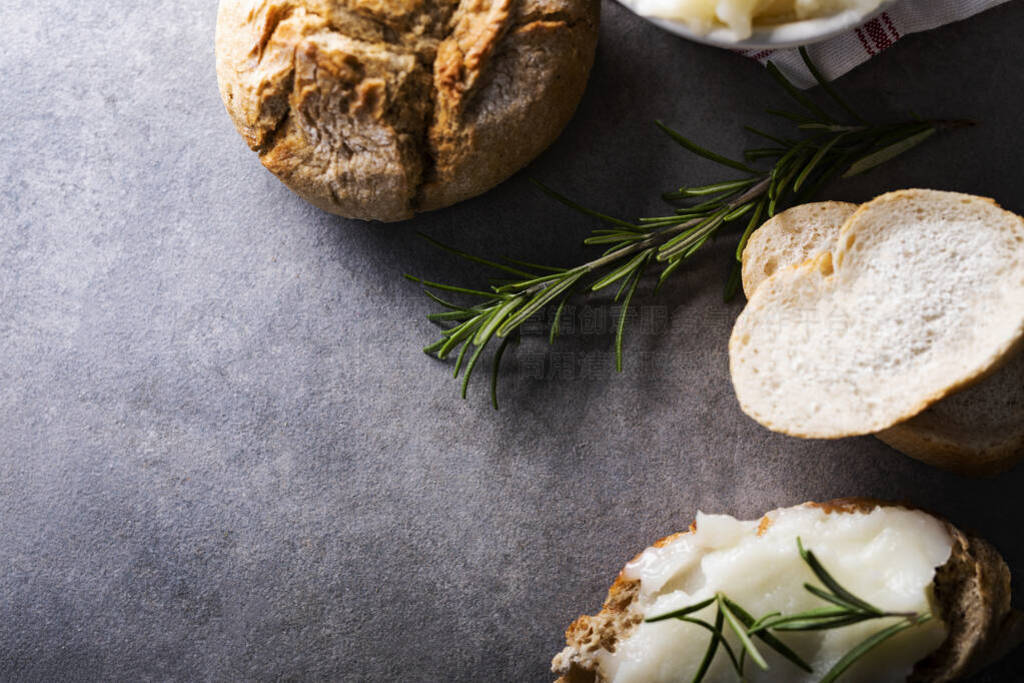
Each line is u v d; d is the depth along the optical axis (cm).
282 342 52
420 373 52
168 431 53
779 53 50
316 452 52
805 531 47
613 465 51
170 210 53
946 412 47
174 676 52
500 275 52
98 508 53
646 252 49
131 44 53
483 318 49
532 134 48
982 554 47
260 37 47
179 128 53
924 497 50
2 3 53
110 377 53
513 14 47
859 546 47
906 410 46
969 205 46
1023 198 50
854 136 49
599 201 51
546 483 51
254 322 52
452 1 47
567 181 52
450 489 52
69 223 53
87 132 53
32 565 53
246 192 52
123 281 53
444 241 52
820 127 49
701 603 45
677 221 49
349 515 52
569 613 51
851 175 49
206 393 52
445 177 48
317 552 52
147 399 53
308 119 47
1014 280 45
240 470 52
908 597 46
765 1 46
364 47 46
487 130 48
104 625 53
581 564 51
